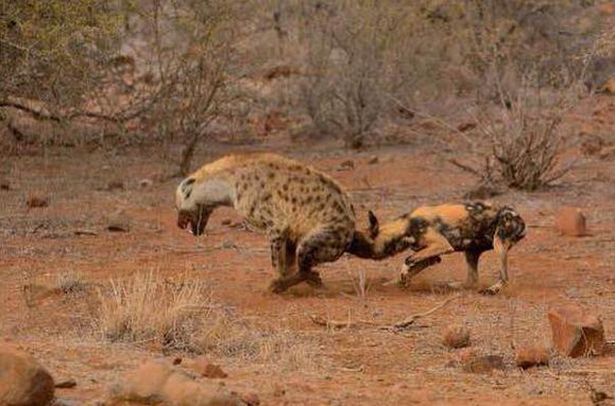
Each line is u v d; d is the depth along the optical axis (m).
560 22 72.06
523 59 68.25
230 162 33.91
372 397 22.47
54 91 51.84
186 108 56.25
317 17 65.25
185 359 25.77
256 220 33.50
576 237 43.19
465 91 66.12
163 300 30.53
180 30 56.94
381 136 65.06
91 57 52.62
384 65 63.88
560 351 27.53
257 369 25.28
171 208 47.28
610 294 34.69
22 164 55.00
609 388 23.97
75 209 46.25
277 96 67.06
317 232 33.16
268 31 66.00
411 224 34.09
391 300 33.28
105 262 37.34
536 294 34.50
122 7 52.88
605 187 52.97
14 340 27.44
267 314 31.25
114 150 57.44
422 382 24.61
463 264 38.34
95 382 22.36
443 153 59.88
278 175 33.53
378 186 53.38
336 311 31.73
